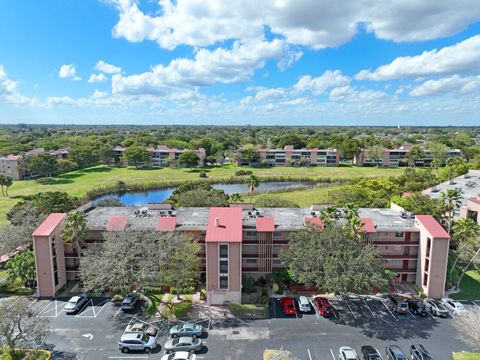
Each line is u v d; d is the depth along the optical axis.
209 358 38.41
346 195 86.88
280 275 55.16
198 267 53.56
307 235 52.00
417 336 42.84
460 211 74.31
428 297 52.84
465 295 53.75
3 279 57.72
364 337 42.62
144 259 48.72
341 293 45.50
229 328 44.53
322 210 57.81
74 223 52.12
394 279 53.00
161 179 159.12
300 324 45.53
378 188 102.06
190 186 100.50
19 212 69.62
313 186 149.25
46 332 38.47
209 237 50.16
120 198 130.88
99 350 40.06
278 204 81.12
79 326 44.91
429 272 52.28
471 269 63.22
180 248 49.81
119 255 47.84
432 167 157.12
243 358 38.47
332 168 199.50
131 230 52.16
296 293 53.88
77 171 180.38
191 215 62.22
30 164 153.62
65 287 55.75
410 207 69.00
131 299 49.44
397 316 47.56
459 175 122.38
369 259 46.75
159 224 55.56
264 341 41.75
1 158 155.75
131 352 39.81
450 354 39.25
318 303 49.16
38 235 51.38
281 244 56.59
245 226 56.62
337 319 46.75
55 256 53.44
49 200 73.19
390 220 59.47
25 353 38.75
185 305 48.22
